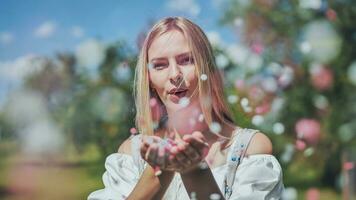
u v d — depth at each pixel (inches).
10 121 278.2
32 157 282.0
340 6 235.5
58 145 277.4
